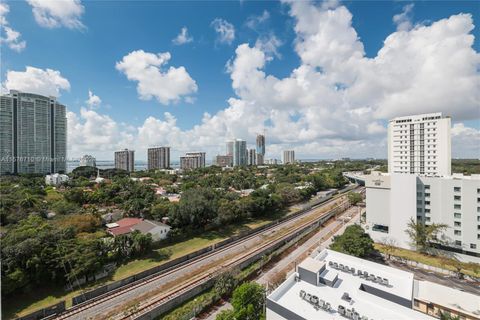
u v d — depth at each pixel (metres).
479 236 41.66
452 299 28.53
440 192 46.09
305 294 24.56
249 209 69.75
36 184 95.31
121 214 64.75
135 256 43.44
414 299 29.14
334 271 29.66
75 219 50.44
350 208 84.31
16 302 30.20
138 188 86.56
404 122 78.44
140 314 28.16
